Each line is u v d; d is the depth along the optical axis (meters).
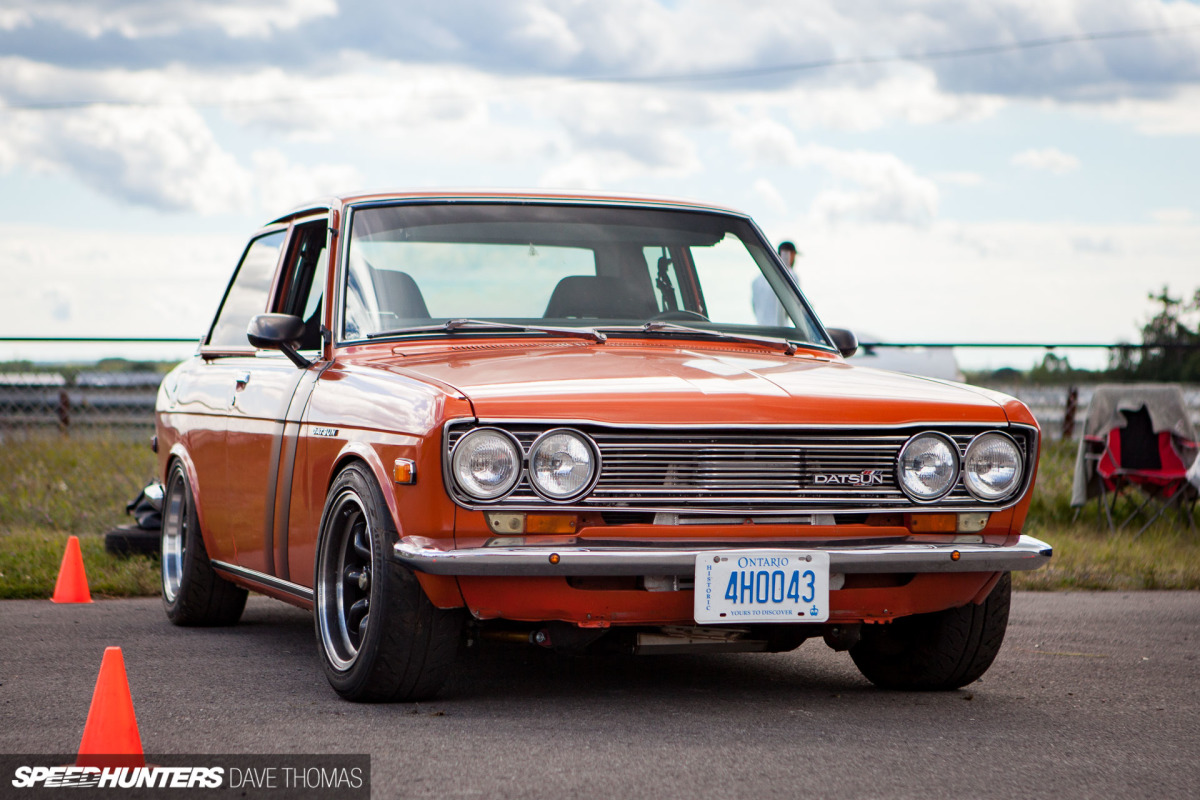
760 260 7.62
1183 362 18.69
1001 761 4.97
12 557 10.88
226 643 7.84
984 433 5.88
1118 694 6.48
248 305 8.27
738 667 7.16
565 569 5.28
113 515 13.68
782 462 5.61
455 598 5.50
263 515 7.13
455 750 5.01
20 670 6.82
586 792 4.42
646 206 7.55
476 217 7.16
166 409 9.07
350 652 5.99
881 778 4.66
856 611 5.78
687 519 5.52
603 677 6.75
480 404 5.38
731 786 4.51
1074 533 13.73
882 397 5.83
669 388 5.64
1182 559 12.21
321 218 7.43
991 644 6.30
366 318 6.70
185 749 5.06
